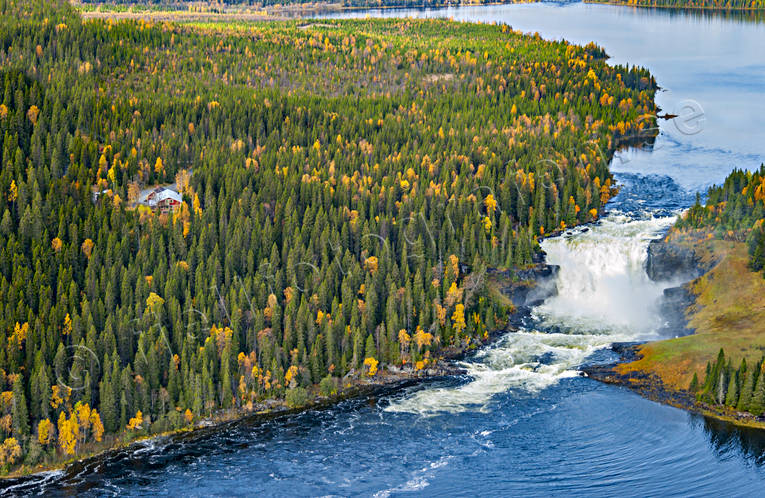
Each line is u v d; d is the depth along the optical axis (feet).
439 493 484.33
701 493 472.44
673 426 530.27
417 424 551.59
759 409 533.14
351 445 533.14
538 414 554.87
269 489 492.95
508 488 485.56
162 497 489.26
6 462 521.24
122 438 546.26
